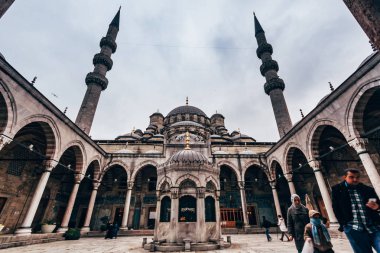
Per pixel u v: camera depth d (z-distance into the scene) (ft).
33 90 41.42
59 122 50.70
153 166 82.94
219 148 98.12
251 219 81.51
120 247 38.83
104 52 122.31
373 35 12.67
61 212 76.07
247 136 120.26
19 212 56.24
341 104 42.06
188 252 30.42
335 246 33.45
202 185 37.27
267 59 123.03
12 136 37.19
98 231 70.03
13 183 54.49
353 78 38.60
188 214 35.94
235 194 84.23
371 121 48.80
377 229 10.44
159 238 34.81
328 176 65.87
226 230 69.51
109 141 96.43
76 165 62.18
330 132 55.88
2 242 36.01
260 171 87.04
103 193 83.30
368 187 11.41
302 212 17.35
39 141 58.18
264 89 116.88
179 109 145.07
